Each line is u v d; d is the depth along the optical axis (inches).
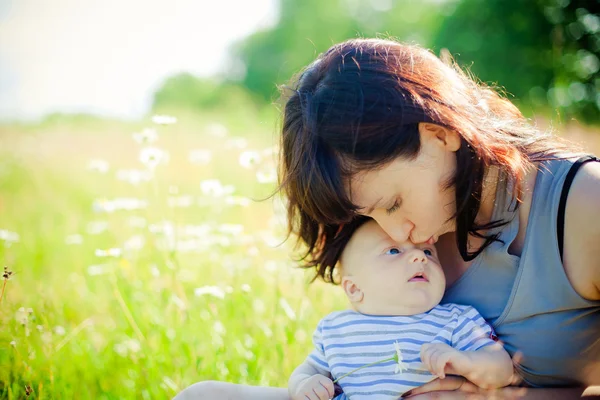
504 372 57.2
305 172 55.0
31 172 235.5
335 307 95.4
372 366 61.2
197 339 85.2
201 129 270.4
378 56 54.6
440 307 62.4
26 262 124.3
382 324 62.4
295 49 1075.3
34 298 98.7
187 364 80.5
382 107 51.9
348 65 54.6
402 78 53.1
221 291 85.4
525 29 621.9
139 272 106.2
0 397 74.0
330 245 66.9
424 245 63.6
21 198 198.5
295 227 67.9
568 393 57.8
